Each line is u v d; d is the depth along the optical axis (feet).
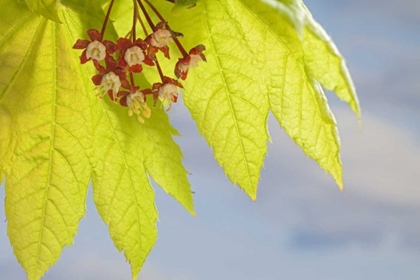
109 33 1.69
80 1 1.67
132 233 1.78
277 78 1.69
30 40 1.71
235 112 1.73
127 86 1.67
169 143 1.77
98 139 1.75
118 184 1.77
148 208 1.78
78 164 1.75
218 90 1.72
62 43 1.72
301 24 1.56
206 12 1.69
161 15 1.70
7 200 1.73
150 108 1.75
